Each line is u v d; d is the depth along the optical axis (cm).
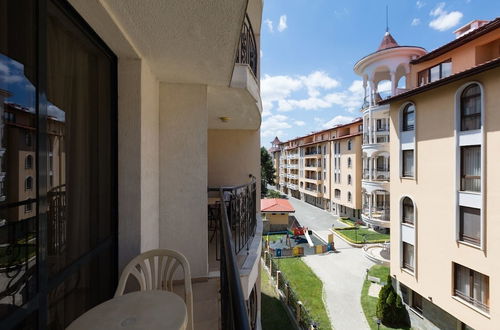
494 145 633
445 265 754
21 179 107
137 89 209
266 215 2425
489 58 805
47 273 120
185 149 277
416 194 863
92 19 154
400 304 902
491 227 637
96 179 180
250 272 268
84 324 116
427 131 823
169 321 118
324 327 881
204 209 280
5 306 98
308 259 1547
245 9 149
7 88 102
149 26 168
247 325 55
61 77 141
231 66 236
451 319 756
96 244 177
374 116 1706
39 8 116
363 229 2166
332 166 2698
